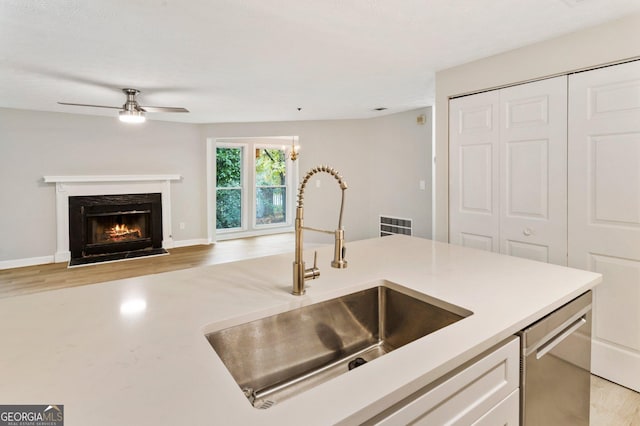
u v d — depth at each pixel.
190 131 6.23
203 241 6.54
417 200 5.08
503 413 1.03
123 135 5.60
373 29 2.26
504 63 2.70
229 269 1.61
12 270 4.68
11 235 4.86
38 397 0.68
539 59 2.50
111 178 5.41
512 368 1.06
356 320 1.38
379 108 4.94
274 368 1.16
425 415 0.81
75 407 0.65
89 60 2.79
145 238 5.89
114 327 1.00
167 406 0.66
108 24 2.14
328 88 3.78
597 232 2.27
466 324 1.01
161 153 5.96
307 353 1.24
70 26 2.16
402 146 5.26
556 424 1.29
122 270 4.70
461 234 3.08
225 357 1.06
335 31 2.29
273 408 0.66
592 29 2.24
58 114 5.07
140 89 3.70
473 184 2.96
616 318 2.21
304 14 2.05
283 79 3.39
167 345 0.89
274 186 7.96
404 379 0.75
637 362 2.12
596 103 2.24
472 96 2.93
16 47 2.50
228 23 2.15
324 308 1.28
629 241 2.14
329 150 5.96
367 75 3.28
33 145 4.94
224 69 3.06
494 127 2.79
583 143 2.30
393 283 1.40
